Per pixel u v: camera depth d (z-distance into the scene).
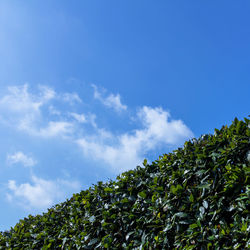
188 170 3.53
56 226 5.17
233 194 2.94
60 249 4.86
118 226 4.12
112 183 4.82
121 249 3.95
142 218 3.76
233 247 2.69
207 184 3.23
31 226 5.72
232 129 3.42
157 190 3.79
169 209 3.49
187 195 3.44
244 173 2.92
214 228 2.97
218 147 3.43
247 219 2.73
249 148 3.08
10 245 5.71
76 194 5.22
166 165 4.02
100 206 4.60
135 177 4.38
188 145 3.95
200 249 3.05
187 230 3.15
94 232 4.32
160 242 3.45
